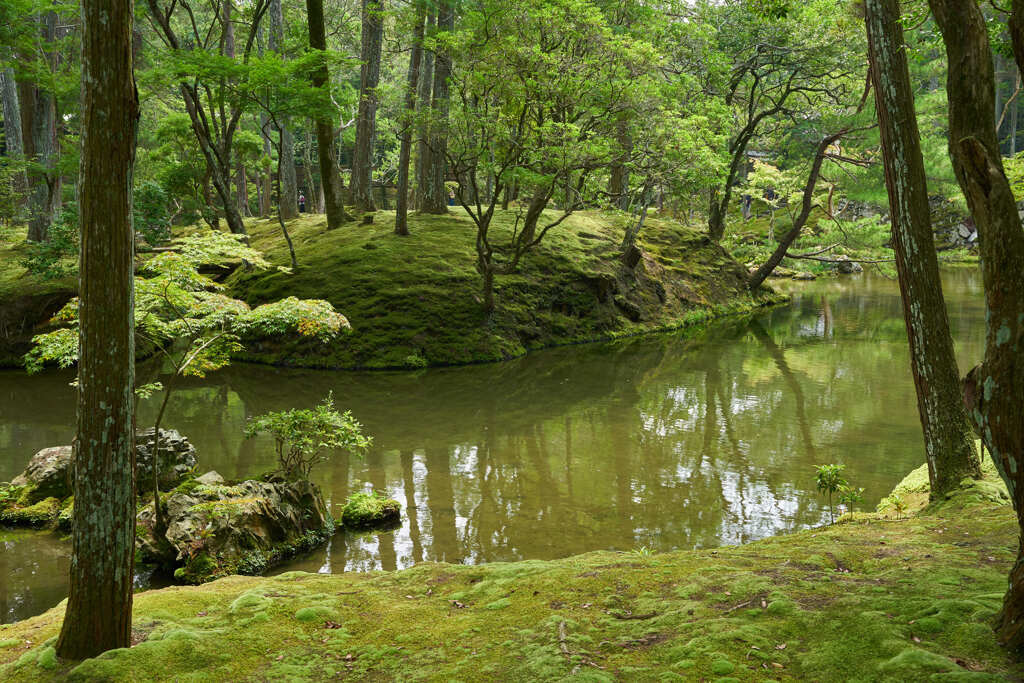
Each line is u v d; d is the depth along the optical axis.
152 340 8.98
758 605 4.71
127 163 4.36
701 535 8.51
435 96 23.28
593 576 5.64
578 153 17.83
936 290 7.71
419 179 28.95
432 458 11.65
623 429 13.41
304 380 17.62
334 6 37.66
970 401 3.94
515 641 4.55
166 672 4.36
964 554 5.40
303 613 5.25
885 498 8.97
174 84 22.28
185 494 8.53
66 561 8.00
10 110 24.73
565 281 24.55
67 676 4.30
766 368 19.31
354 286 21.23
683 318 27.91
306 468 11.01
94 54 4.18
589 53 18.16
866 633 4.07
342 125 33.25
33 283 19.31
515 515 9.26
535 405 15.27
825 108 29.84
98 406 4.45
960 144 3.87
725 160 24.44
